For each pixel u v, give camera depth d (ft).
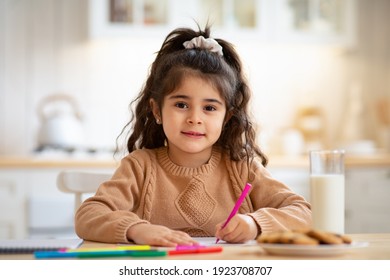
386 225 10.80
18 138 11.85
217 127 4.89
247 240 3.87
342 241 3.09
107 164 10.03
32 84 11.90
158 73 5.10
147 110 5.48
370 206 10.78
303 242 3.02
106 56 12.11
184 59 4.91
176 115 4.84
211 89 4.83
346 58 12.80
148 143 5.53
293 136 12.15
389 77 12.85
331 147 12.66
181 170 5.10
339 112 12.77
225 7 11.62
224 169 5.22
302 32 11.75
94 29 11.16
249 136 5.35
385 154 12.22
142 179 5.05
